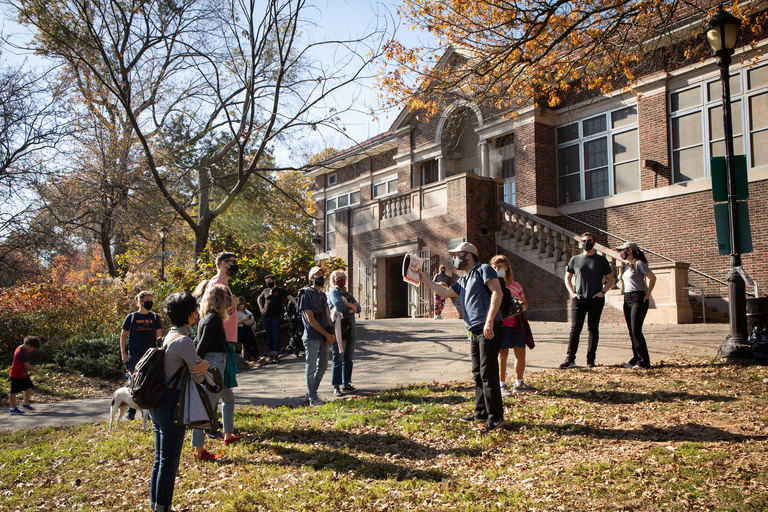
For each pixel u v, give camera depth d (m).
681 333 11.48
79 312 15.62
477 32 11.48
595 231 18.88
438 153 23.84
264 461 5.06
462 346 11.91
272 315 12.27
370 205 23.34
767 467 4.10
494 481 4.31
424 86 12.62
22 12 16.22
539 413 5.99
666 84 17.19
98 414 8.06
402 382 8.60
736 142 15.63
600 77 12.26
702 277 16.05
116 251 28.75
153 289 15.17
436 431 5.61
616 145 18.56
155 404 3.75
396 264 24.47
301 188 39.34
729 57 8.23
